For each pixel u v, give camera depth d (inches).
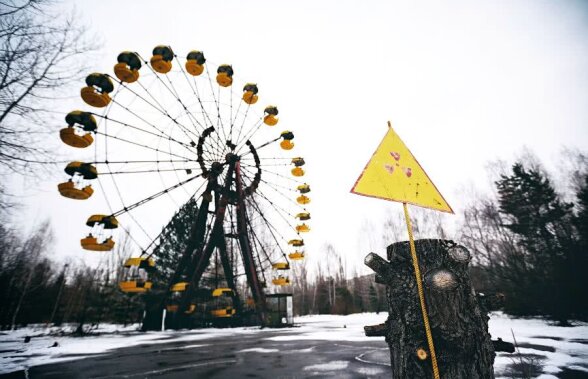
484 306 90.7
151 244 786.2
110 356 393.7
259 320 922.1
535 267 735.7
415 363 81.5
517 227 779.4
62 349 485.7
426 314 82.6
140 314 1278.3
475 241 997.8
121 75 474.0
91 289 1455.5
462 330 81.0
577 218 700.7
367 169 92.1
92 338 681.0
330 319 1191.6
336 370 253.4
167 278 1159.6
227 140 956.0
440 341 81.1
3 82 302.5
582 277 610.5
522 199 796.6
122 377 265.0
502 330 511.8
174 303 1031.0
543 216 756.0
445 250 89.6
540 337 410.6
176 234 1238.9
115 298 1328.7
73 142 414.6
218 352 392.8
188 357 362.0
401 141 105.2
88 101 408.5
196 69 568.1
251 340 524.4
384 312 1617.9
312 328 754.2
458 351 80.0
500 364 248.4
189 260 946.1
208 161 904.9
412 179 98.0
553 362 250.8
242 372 263.0
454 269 87.0
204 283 1197.1
